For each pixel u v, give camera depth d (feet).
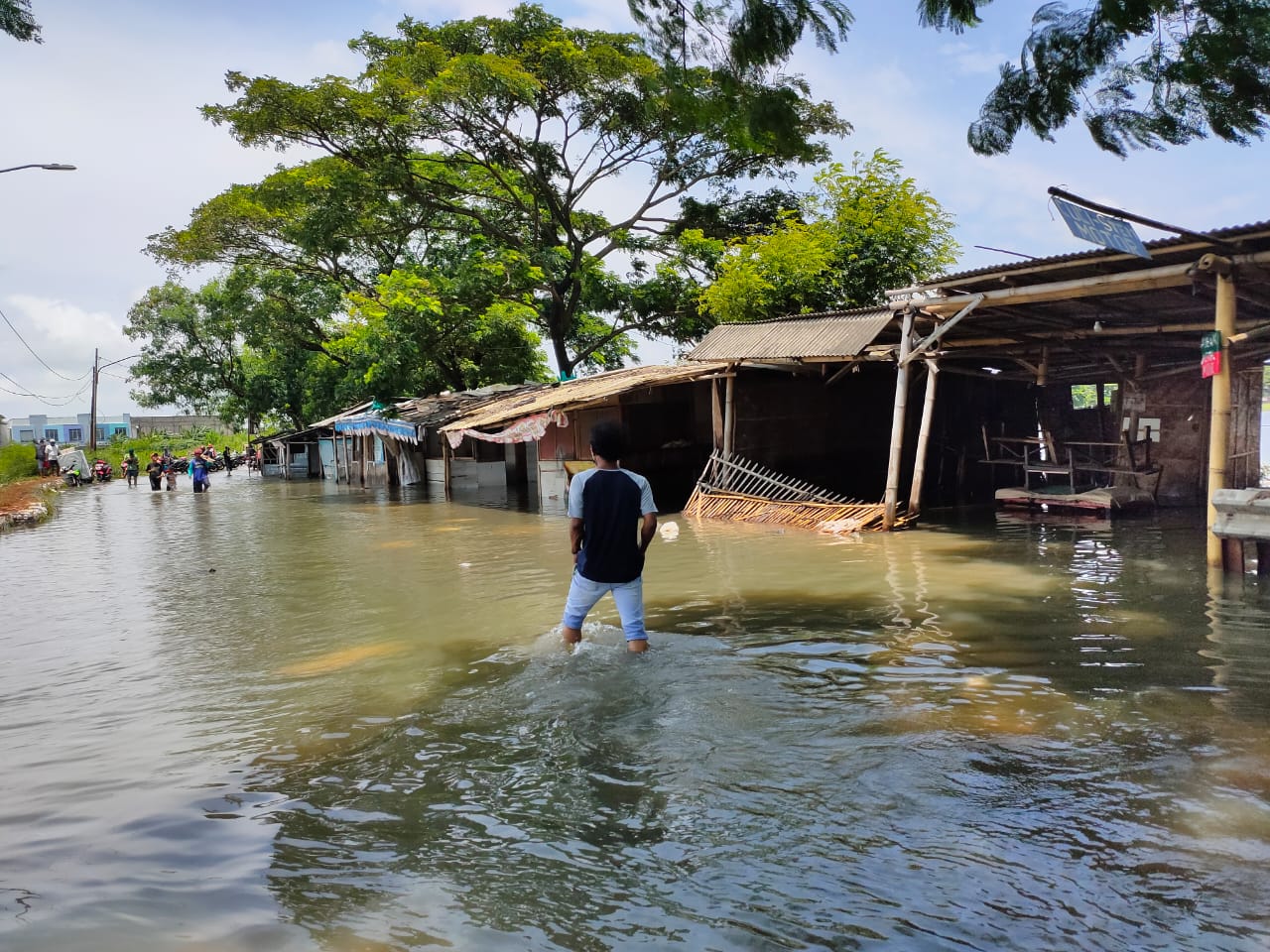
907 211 68.44
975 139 17.42
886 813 11.75
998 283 34.55
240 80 82.12
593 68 76.89
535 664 19.90
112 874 10.95
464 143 86.79
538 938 9.20
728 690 17.39
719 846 11.03
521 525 52.95
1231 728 14.42
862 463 62.80
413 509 67.46
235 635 25.58
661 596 28.09
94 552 48.85
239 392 153.38
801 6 15.24
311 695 18.78
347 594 31.53
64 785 14.10
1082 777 12.64
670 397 59.26
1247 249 26.81
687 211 91.66
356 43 85.56
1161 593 25.29
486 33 83.15
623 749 14.44
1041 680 17.46
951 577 29.22
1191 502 48.91
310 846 11.57
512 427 58.75
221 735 16.42
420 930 9.45
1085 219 22.21
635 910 9.66
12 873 11.05
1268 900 9.32
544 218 98.07
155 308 152.15
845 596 26.84
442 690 18.42
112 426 244.42
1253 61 13.73
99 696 19.65
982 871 10.17
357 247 107.24
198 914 9.91
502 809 12.39
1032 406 65.21
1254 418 46.14
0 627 28.63
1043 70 15.85
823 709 16.12
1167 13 14.14
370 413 96.48
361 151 88.28
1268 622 21.54
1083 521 43.11
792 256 69.62
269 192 89.61
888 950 8.71
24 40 24.71
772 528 44.93
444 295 95.20
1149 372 49.34
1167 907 9.27
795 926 9.19
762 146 17.66
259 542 49.83
